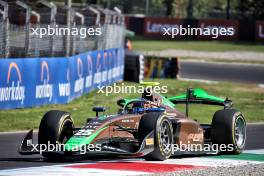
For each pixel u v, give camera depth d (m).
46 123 30.70
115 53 84.19
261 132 49.09
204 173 27.78
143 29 189.75
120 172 27.62
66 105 61.62
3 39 54.81
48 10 69.44
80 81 67.62
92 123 30.75
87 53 70.25
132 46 167.12
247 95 84.38
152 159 31.83
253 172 28.45
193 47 173.38
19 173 27.11
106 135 30.53
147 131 30.34
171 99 37.62
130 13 192.25
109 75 80.75
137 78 92.19
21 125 48.62
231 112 35.34
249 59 148.75
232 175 27.45
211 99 36.94
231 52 162.75
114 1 118.38
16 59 55.03
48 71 59.69
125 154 29.69
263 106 71.44
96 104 62.56
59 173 27.16
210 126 37.22
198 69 124.62
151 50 159.75
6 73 53.91
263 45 179.62
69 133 31.77
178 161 32.06
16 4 59.41
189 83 97.75
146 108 33.50
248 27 181.62
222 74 117.12
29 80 56.94
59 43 65.50
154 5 199.88
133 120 32.34
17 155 34.25
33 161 31.39
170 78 106.38
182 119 34.06
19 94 55.88
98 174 26.97
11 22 63.44
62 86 62.09
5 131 45.88
